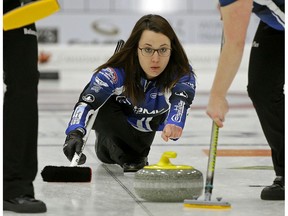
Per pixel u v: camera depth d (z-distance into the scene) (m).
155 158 12.51
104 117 10.70
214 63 42.06
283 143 8.53
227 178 10.27
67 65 42.28
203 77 41.50
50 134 16.86
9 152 7.70
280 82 8.51
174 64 9.83
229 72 7.75
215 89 7.86
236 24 7.57
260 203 8.33
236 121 20.30
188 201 8.04
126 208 7.98
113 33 43.31
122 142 10.88
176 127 9.38
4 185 7.79
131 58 9.87
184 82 9.78
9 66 7.65
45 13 7.03
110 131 10.78
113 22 43.25
